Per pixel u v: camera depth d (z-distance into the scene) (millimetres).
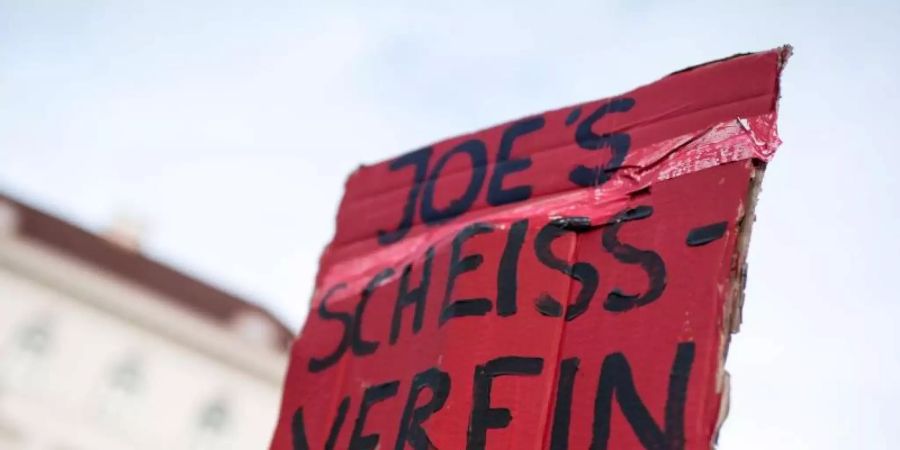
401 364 2904
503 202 3023
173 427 16578
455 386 2568
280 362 17547
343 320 3291
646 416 2277
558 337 2555
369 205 3580
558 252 2674
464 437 2490
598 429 2348
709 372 2236
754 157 2463
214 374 17094
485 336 2625
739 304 2336
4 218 17094
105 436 16188
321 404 3146
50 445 15852
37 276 16625
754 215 2420
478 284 2717
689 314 2336
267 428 17047
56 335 16453
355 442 2896
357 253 3477
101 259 17500
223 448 16703
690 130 2637
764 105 2527
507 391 2518
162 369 16844
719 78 2658
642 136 2758
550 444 2412
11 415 15766
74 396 16234
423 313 2906
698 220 2457
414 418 2615
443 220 3211
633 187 2674
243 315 18016
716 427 2188
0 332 16156
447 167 3344
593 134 2895
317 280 3553
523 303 2633
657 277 2449
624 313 2465
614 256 2578
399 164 3572
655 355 2342
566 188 2865
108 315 16828
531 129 3115
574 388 2449
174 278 18078
